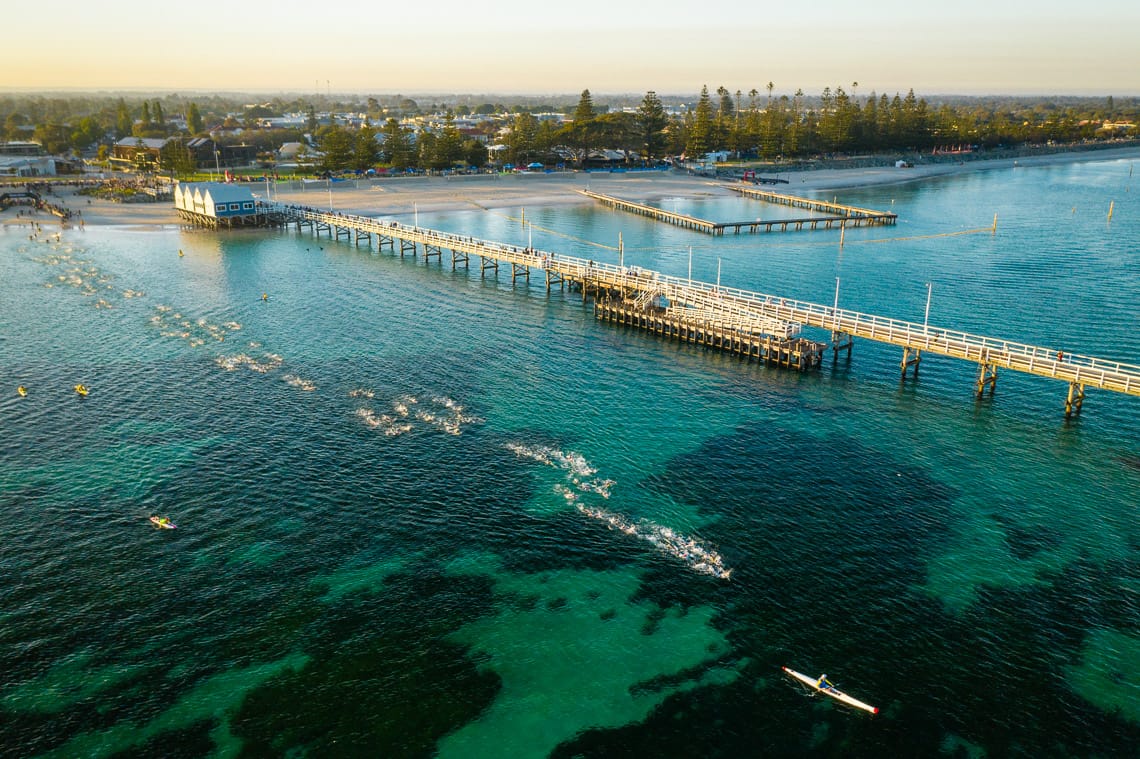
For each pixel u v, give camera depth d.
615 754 35.88
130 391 75.00
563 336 93.00
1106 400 73.81
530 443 64.38
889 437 66.00
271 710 38.09
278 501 55.62
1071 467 60.81
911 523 53.28
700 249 146.88
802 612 44.78
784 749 36.12
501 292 114.75
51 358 84.00
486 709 38.31
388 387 76.12
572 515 53.97
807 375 80.50
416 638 42.75
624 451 63.25
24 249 141.50
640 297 98.88
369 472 59.59
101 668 40.44
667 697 39.03
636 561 49.22
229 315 100.81
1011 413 71.00
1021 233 159.25
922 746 36.19
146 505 55.00
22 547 50.06
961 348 75.88
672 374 80.31
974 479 59.06
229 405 71.69
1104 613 44.50
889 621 44.00
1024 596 45.91
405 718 37.78
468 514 54.12
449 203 197.88
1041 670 40.47
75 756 35.53
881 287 116.06
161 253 140.75
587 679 40.19
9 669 40.25
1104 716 37.72
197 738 36.53
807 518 53.88
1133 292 112.00
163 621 43.75
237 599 45.53
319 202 193.25
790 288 115.81
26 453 62.41
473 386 76.56
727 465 61.00
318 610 44.75
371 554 49.72
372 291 113.94
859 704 38.44
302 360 83.69
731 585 47.03
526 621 44.03
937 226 169.62
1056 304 105.94
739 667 40.88
